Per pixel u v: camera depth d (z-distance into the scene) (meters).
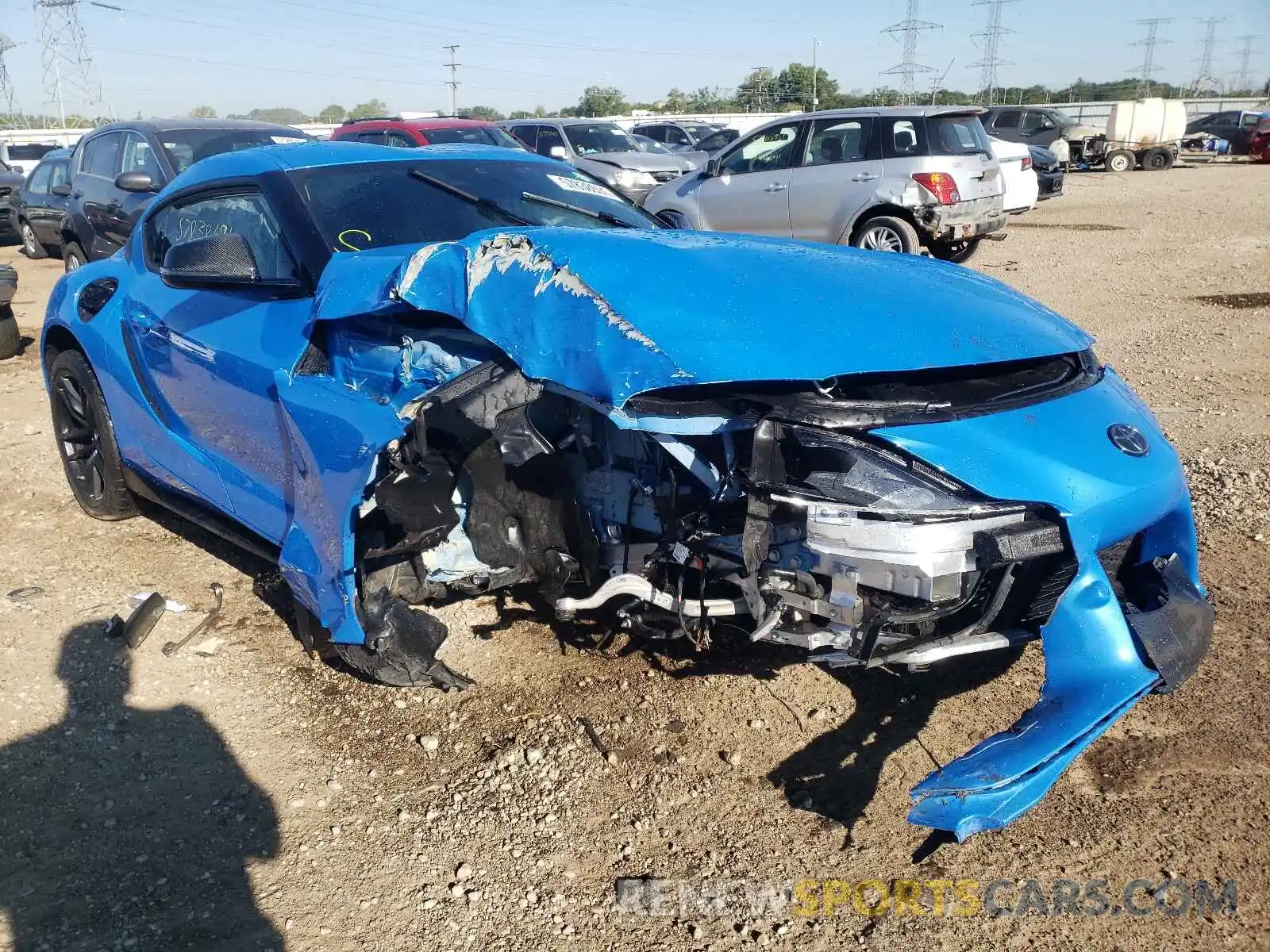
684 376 2.52
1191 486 4.93
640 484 2.88
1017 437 2.63
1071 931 2.42
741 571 2.78
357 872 2.64
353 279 3.15
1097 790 2.88
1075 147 28.73
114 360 4.30
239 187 3.88
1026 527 2.53
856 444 2.52
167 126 9.71
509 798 2.90
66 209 10.56
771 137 11.43
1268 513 4.57
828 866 2.63
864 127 10.64
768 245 3.36
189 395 3.86
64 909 2.51
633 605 3.04
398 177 3.90
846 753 3.04
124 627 3.80
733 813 2.82
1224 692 3.29
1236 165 30.33
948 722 3.16
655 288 2.76
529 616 3.82
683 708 3.28
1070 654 2.62
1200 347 7.52
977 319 2.89
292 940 2.43
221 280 3.50
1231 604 3.81
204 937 2.43
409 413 2.85
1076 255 12.23
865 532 2.47
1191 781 2.90
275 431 3.39
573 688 3.40
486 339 2.80
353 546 3.02
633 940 2.43
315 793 2.95
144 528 4.77
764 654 3.54
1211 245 12.71
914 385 2.73
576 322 2.69
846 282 2.97
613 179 14.52
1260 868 2.58
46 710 3.34
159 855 2.70
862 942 2.40
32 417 6.47
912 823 2.29
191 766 3.06
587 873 2.63
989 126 26.20
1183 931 2.41
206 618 3.90
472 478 3.14
